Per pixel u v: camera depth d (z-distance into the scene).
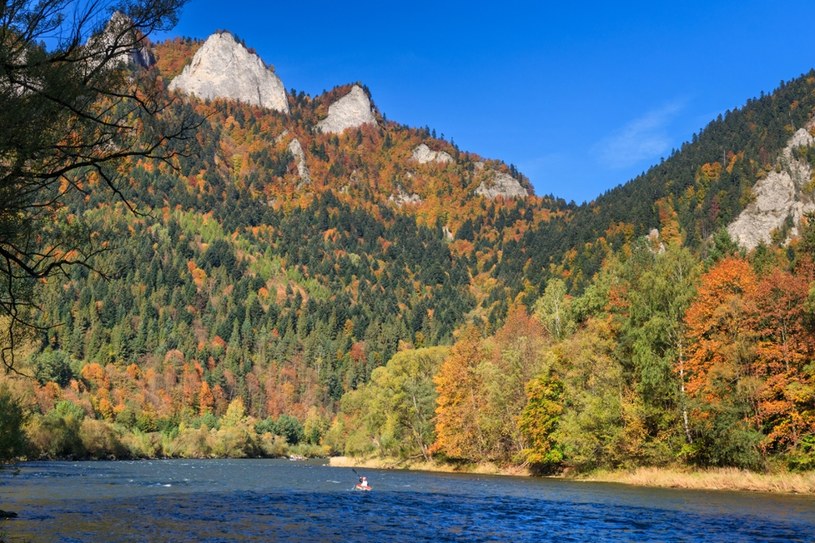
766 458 47.34
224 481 58.47
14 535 24.20
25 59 14.17
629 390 58.66
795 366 47.28
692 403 50.00
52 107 14.41
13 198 14.62
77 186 16.50
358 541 24.58
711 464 52.50
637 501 38.72
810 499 38.38
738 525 28.20
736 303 49.19
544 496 42.75
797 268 60.12
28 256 16.48
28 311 19.25
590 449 58.34
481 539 25.44
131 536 24.61
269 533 26.11
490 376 73.44
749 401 47.88
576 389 62.19
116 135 15.73
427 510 35.09
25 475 62.00
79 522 28.38
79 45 15.12
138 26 15.35
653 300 55.59
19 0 14.36
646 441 56.75
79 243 16.80
